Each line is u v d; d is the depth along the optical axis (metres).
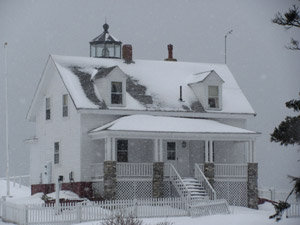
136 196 45.06
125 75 47.69
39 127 53.22
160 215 37.50
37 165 53.44
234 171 47.31
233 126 51.12
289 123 29.97
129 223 31.00
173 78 52.38
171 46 56.75
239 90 53.66
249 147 47.41
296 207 39.38
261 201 49.16
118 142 47.41
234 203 47.12
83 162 46.16
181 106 49.44
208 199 42.09
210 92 50.53
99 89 47.97
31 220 34.84
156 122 46.06
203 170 46.81
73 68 49.69
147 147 48.28
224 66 56.12
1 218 38.41
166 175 45.62
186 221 35.88
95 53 54.34
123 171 44.72
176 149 49.09
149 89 50.19
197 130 46.03
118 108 47.09
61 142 49.12
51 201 42.50
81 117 46.44
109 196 43.75
